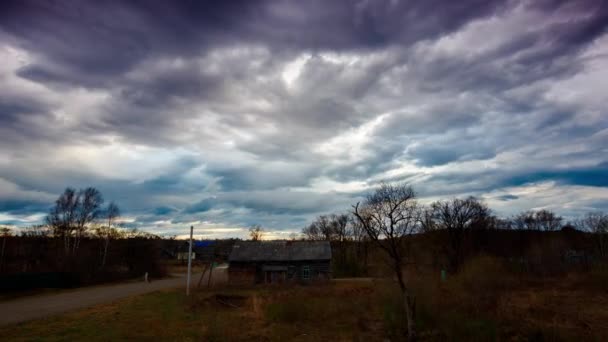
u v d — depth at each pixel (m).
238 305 25.55
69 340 15.11
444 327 16.80
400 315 18.53
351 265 56.59
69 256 42.47
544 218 71.94
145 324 18.70
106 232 55.78
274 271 44.75
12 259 48.81
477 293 23.19
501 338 15.93
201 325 18.56
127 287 39.69
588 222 63.00
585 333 16.62
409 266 25.48
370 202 17.47
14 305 25.70
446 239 53.62
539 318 19.86
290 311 20.72
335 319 20.56
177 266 82.31
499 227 60.94
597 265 40.31
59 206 50.62
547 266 46.44
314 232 82.88
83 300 28.23
